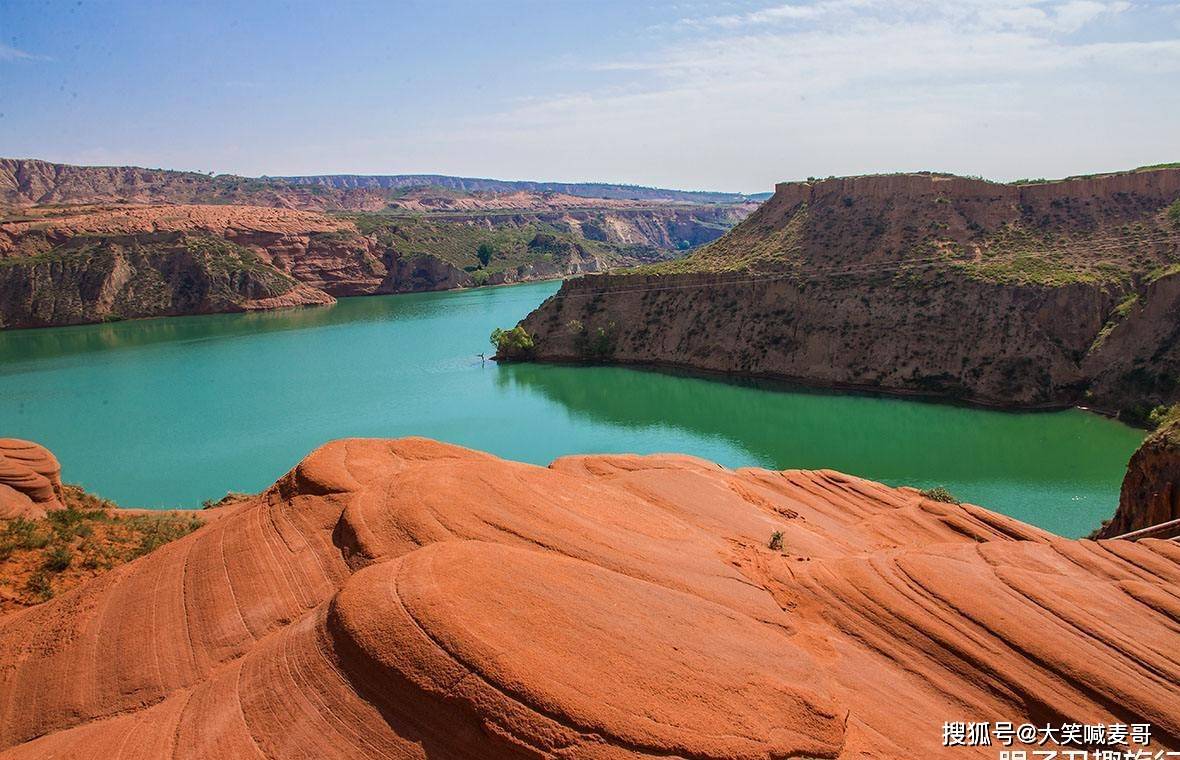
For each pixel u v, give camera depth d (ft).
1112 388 214.48
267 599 64.54
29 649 65.05
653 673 49.55
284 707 50.08
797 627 62.39
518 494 77.56
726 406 242.37
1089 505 148.56
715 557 71.92
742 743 45.65
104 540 105.29
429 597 52.75
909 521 96.73
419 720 46.75
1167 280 216.33
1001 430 203.00
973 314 243.60
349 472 82.99
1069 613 61.87
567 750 43.60
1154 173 264.93
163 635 62.69
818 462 184.34
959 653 59.11
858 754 48.29
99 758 48.49
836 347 263.70
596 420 233.14
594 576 60.44
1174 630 59.98
